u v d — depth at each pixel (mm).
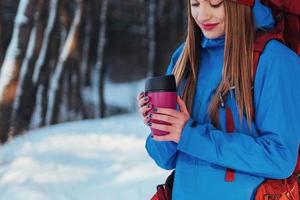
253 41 2178
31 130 11734
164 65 27172
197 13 2254
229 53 2189
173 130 2139
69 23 18484
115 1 29734
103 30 23500
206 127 2143
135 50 30250
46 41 12383
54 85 15992
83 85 25297
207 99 2266
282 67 2123
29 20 9883
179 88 2406
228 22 2193
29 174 7051
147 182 6438
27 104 10789
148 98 2160
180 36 26484
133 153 8672
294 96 2125
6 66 9938
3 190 6320
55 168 7453
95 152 8883
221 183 2158
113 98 27516
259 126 2146
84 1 17109
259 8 2193
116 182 6566
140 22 30297
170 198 2396
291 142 2088
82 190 6281
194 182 2223
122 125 12734
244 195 2133
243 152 2068
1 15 10438
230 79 2176
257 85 2146
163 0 28094
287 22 2281
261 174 2117
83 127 12438
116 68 30016
